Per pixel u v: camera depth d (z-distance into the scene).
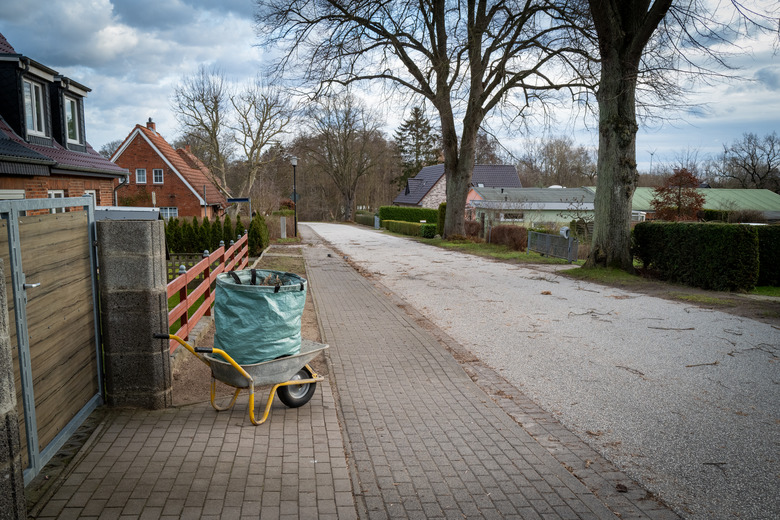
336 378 5.90
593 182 69.44
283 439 4.13
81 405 4.27
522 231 23.94
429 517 3.13
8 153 10.98
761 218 38.41
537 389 5.68
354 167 66.31
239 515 3.05
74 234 4.11
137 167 36.47
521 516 3.17
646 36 13.46
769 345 7.49
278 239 32.28
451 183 28.45
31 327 3.37
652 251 14.65
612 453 4.12
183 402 4.88
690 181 29.20
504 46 22.14
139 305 4.50
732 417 4.88
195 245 21.19
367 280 14.68
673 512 3.27
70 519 2.94
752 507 3.34
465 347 7.48
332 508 3.16
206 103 37.53
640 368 6.45
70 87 15.77
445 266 18.22
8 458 2.24
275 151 42.50
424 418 4.75
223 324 4.44
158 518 2.99
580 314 9.84
